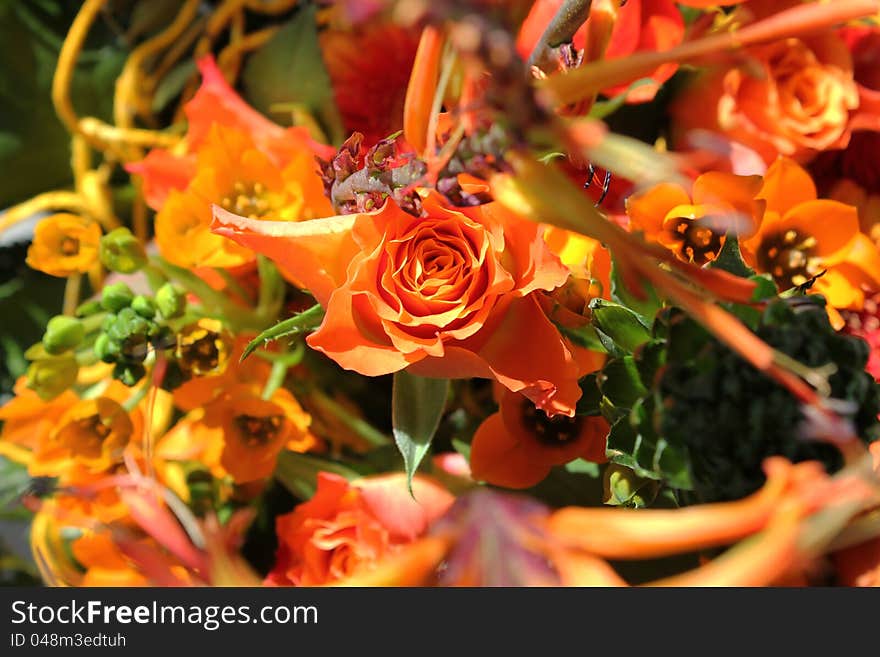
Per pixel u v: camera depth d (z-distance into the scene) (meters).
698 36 0.37
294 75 0.41
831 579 0.31
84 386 0.42
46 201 0.45
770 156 0.38
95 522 0.35
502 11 0.24
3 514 0.42
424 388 0.34
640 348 0.31
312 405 0.41
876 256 0.36
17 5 0.46
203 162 0.38
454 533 0.29
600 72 0.27
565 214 0.26
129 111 0.46
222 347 0.38
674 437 0.30
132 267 0.38
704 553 0.32
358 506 0.37
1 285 0.47
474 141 0.26
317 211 0.38
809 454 0.29
